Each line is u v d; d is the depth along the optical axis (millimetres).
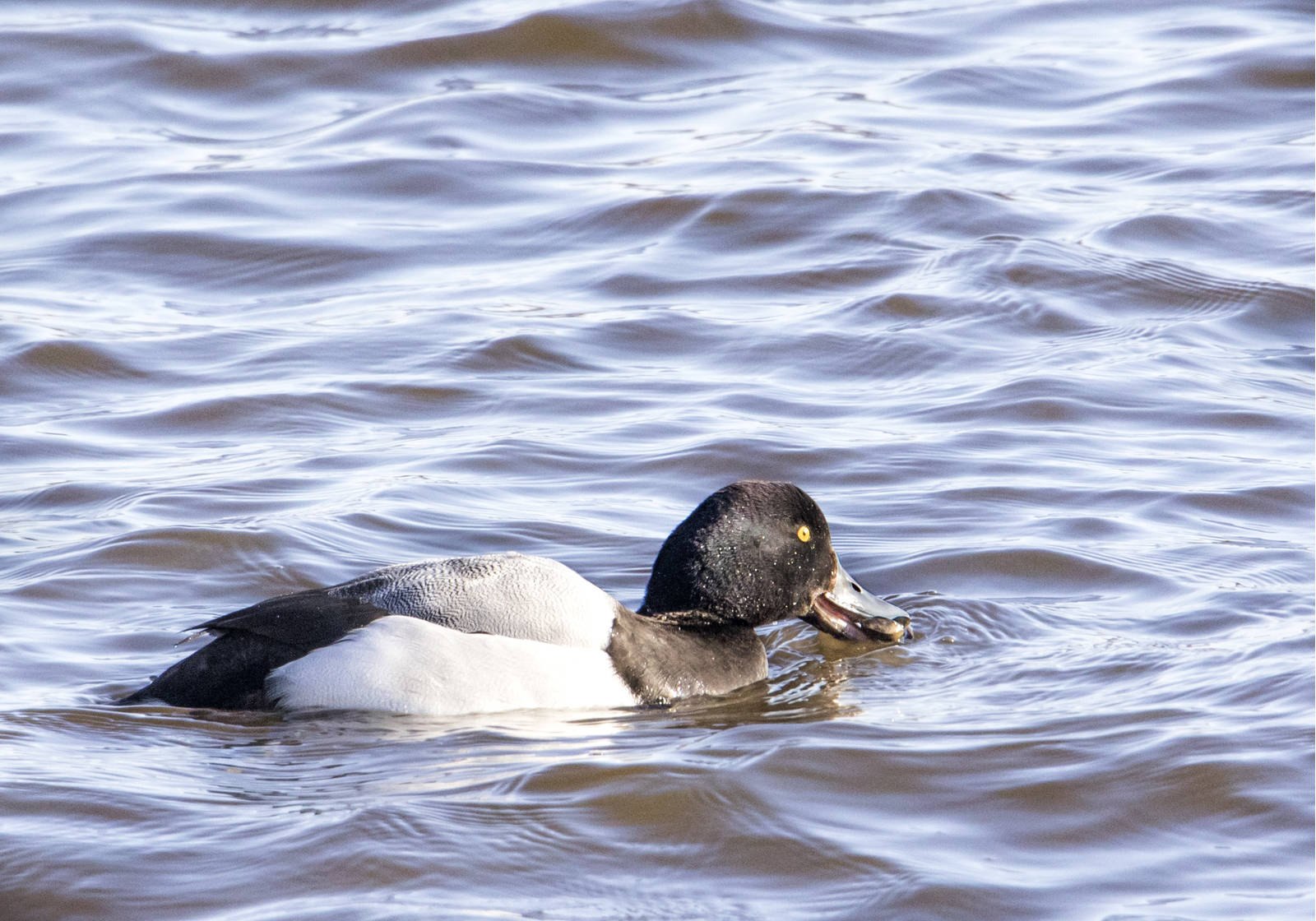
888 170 18984
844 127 20328
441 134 20156
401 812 7555
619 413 13750
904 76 22062
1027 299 15859
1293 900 6852
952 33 23547
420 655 8750
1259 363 14664
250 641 8906
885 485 12391
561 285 16562
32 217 18188
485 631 8953
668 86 21812
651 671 9258
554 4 23203
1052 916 6754
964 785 7938
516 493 12336
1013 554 11156
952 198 18031
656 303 16047
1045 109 21000
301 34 23031
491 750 8312
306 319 15828
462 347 15008
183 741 8422
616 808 7652
